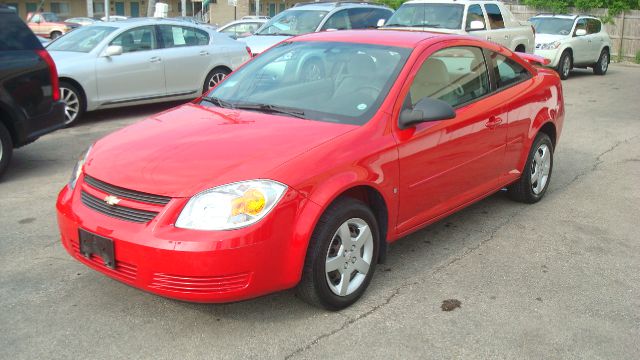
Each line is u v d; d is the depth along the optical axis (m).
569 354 3.27
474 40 4.90
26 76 6.33
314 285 3.44
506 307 3.75
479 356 3.23
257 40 11.77
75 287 3.90
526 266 4.36
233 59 11.10
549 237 4.93
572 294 3.95
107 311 3.61
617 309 3.77
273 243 3.19
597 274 4.27
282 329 3.44
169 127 3.93
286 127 3.79
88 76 9.09
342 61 4.40
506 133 5.00
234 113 4.12
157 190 3.20
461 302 3.80
